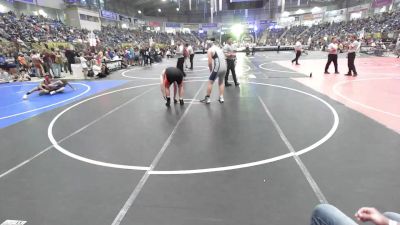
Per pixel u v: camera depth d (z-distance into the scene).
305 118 6.06
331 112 6.46
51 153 4.61
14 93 10.89
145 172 3.83
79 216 2.93
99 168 4.00
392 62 17.81
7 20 25.31
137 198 3.21
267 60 22.45
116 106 7.80
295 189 3.28
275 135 5.07
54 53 15.53
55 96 9.67
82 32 34.59
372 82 10.37
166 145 4.78
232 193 3.24
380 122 5.62
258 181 3.49
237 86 10.37
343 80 11.03
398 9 36.72
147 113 6.91
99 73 14.42
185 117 6.44
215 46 7.35
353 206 2.93
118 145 4.85
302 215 2.81
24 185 3.60
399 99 7.57
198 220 2.80
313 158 4.07
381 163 3.85
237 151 4.42
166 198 3.20
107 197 3.26
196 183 3.49
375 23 37.25
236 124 5.79
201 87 10.45
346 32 41.09
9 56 17.48
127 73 16.23
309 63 18.77
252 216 2.83
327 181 3.43
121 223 2.79
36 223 2.83
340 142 4.64
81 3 38.66
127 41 43.72
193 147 4.65
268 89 9.59
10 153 4.67
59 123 6.34
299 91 9.09
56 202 3.19
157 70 17.70
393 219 1.75
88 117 6.75
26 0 31.62
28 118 6.87
